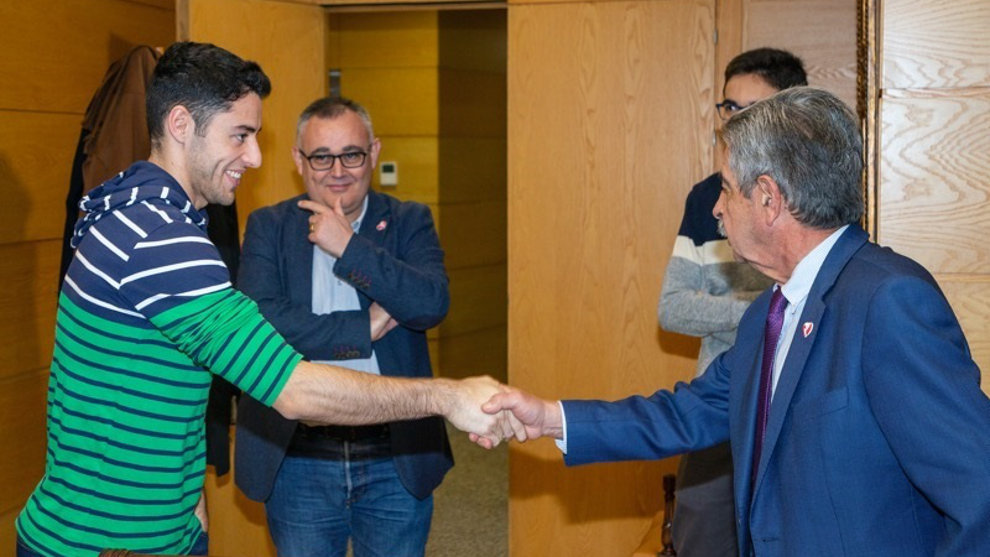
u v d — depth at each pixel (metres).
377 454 2.65
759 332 1.77
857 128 1.62
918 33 2.12
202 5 3.81
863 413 1.51
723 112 2.75
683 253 2.81
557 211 4.00
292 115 4.05
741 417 1.74
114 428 1.79
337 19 6.62
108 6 3.85
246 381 1.78
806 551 1.54
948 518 1.43
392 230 2.74
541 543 4.09
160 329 1.76
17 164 3.41
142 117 3.30
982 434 1.41
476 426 1.98
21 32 3.40
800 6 3.78
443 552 4.38
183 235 1.78
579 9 3.92
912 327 1.46
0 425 3.40
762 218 1.64
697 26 3.83
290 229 2.71
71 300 1.81
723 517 2.58
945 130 2.12
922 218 2.15
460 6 4.07
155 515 1.84
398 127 6.59
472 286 6.97
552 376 4.05
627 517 4.02
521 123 4.01
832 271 1.59
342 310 2.67
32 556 1.87
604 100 3.93
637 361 3.96
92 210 1.85
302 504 2.66
